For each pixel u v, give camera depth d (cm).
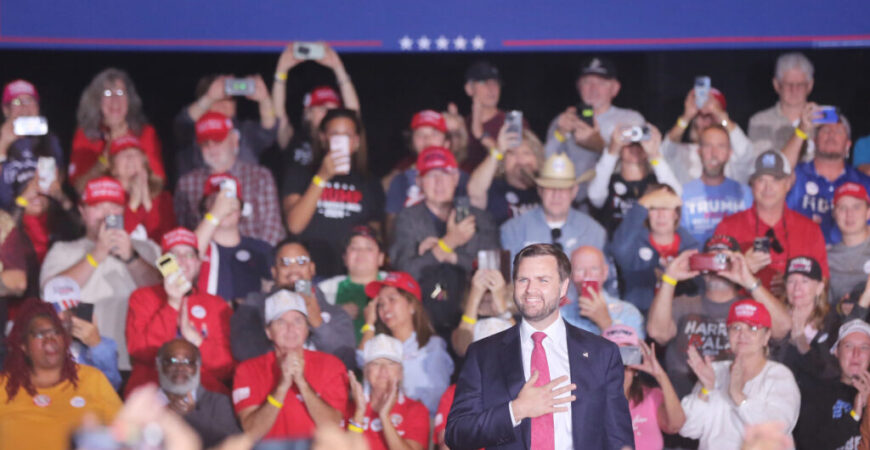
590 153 1820
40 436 1487
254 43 1820
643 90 1839
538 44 1842
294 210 1778
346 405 1611
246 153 1795
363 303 1744
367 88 1833
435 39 1845
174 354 1587
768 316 1697
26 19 1783
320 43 1823
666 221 1791
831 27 1847
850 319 1764
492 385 991
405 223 1789
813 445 1719
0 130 1758
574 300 1767
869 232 1781
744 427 1662
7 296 1703
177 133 1791
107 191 1739
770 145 1828
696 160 1822
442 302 1758
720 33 1845
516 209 1806
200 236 1733
